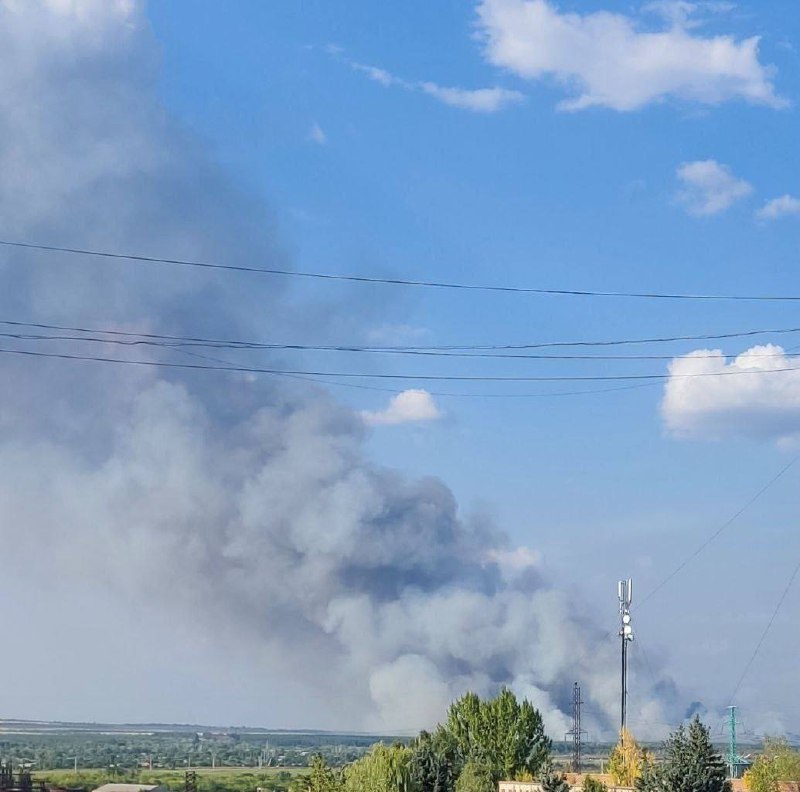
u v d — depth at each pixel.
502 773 99.88
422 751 89.19
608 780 84.81
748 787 84.94
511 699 106.94
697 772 58.94
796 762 85.25
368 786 86.56
